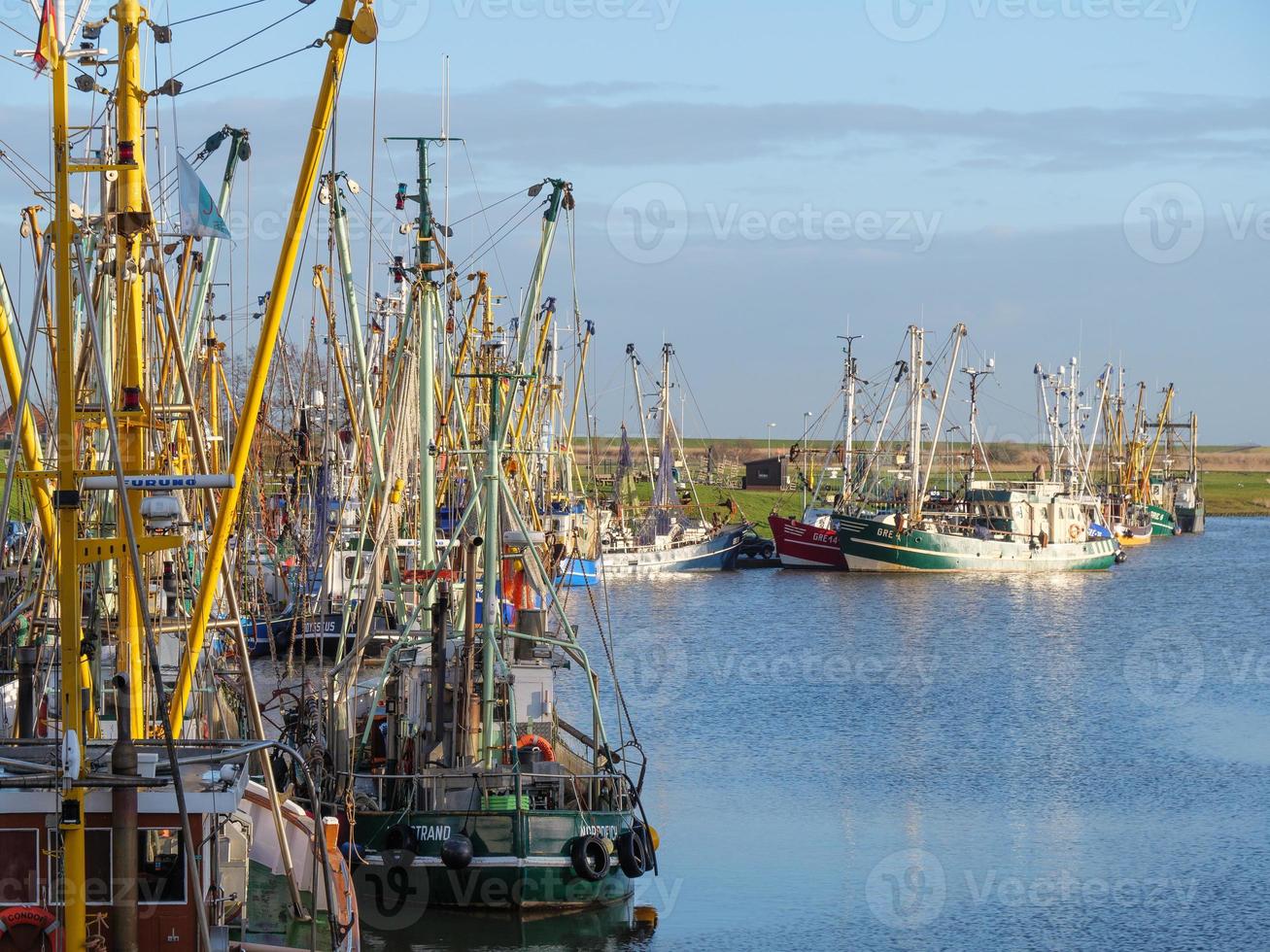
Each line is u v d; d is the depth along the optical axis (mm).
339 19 25797
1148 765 55906
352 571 53906
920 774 54062
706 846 43688
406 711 38406
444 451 46312
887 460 177750
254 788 28016
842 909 37531
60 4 20562
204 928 20203
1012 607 119062
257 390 25969
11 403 30516
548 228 45625
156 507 20984
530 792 36344
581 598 119562
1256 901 38656
